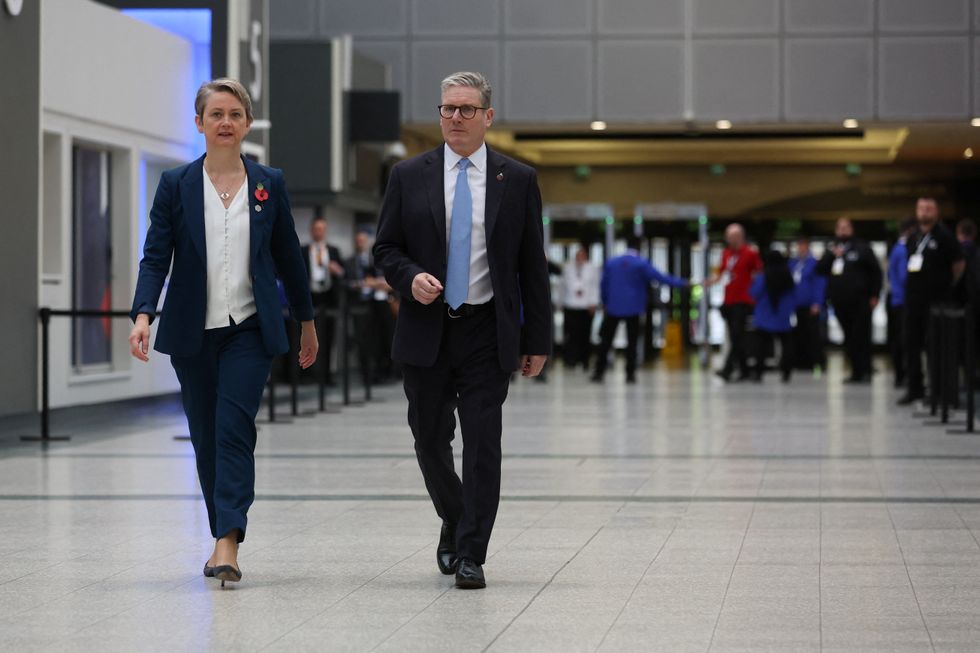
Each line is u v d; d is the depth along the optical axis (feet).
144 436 71.77
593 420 82.53
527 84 153.69
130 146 97.66
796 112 151.74
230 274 34.27
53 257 87.76
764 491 50.85
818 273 121.60
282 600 32.01
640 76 152.87
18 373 81.05
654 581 34.35
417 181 34.53
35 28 82.17
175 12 106.52
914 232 96.37
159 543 39.78
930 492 50.37
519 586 33.73
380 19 153.38
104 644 27.73
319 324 91.09
